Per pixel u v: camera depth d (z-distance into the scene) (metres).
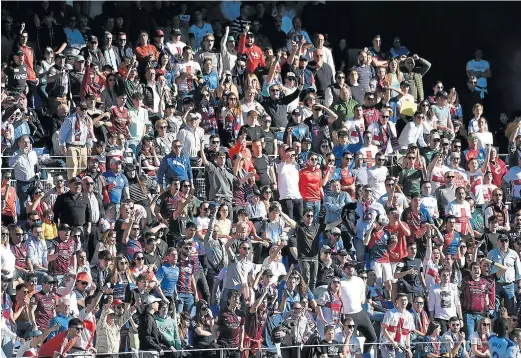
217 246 86.75
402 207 93.94
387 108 99.38
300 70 105.00
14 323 77.25
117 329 77.69
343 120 98.88
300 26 113.81
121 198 87.81
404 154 99.19
